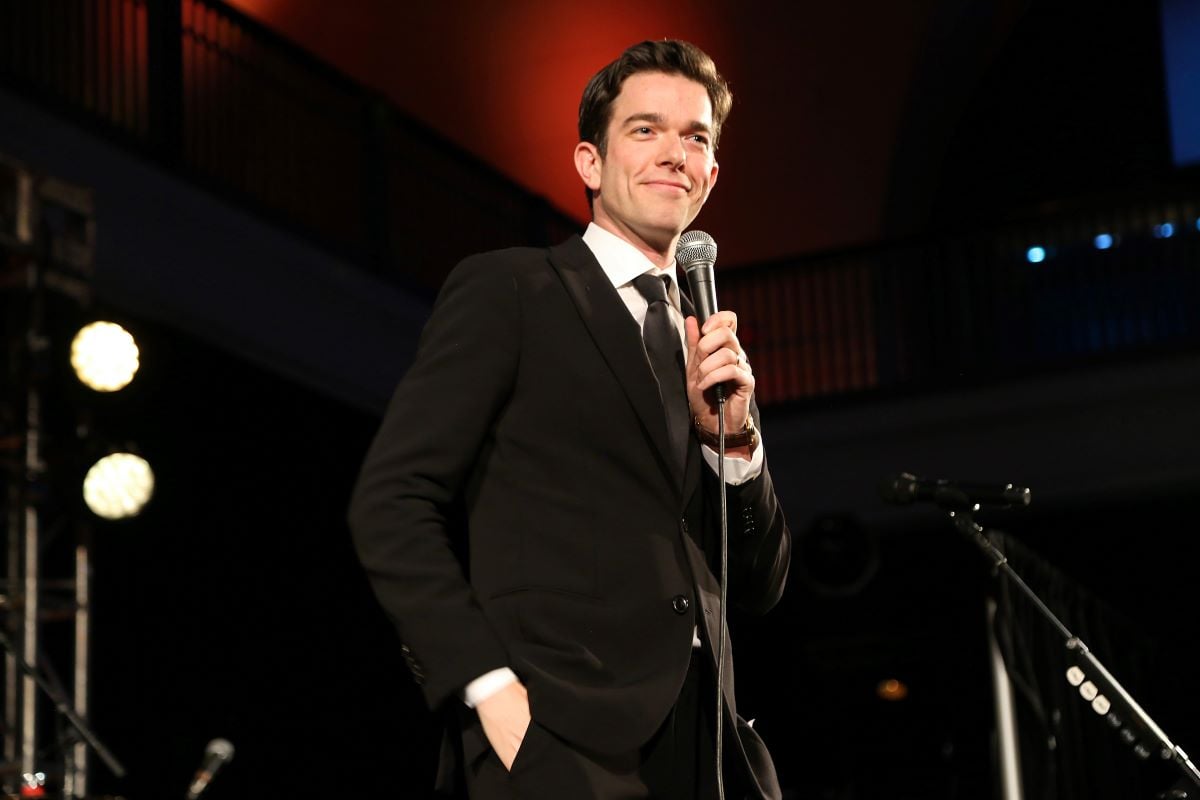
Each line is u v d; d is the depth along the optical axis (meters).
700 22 14.28
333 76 10.78
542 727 1.97
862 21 14.14
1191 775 2.99
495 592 2.08
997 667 7.02
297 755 10.44
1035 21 14.70
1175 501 11.45
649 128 2.34
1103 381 11.31
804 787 13.35
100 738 9.23
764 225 15.52
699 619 2.10
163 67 9.11
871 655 13.32
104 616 9.30
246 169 11.07
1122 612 12.05
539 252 2.30
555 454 2.13
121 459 7.10
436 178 11.73
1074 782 7.20
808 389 13.96
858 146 15.02
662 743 2.04
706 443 2.24
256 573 10.32
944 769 13.02
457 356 2.15
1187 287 11.61
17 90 8.01
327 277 9.91
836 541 11.46
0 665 7.14
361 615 11.03
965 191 14.95
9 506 7.07
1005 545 7.14
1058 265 12.13
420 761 11.20
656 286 2.29
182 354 9.38
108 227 8.34
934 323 12.23
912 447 11.99
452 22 14.36
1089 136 14.48
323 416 10.51
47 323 7.34
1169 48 14.33
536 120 14.84
